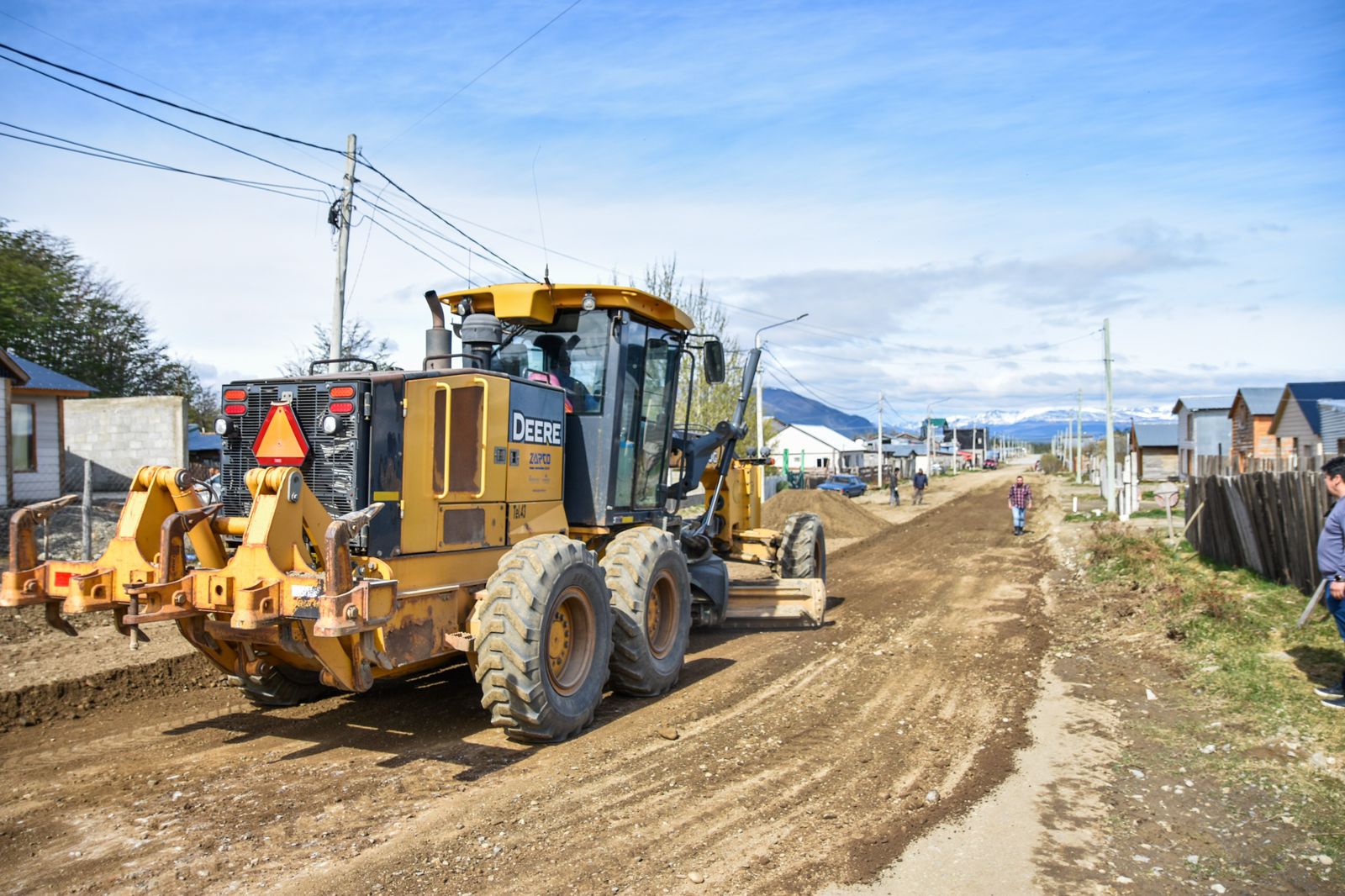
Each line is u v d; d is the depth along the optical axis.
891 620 10.97
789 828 4.56
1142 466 57.16
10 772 5.32
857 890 3.91
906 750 5.85
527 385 6.80
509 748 5.83
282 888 3.87
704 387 25.61
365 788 5.06
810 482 52.31
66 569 5.19
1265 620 8.88
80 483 20.50
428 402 5.82
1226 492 12.53
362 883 3.91
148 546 5.27
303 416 5.60
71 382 19.97
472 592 6.11
